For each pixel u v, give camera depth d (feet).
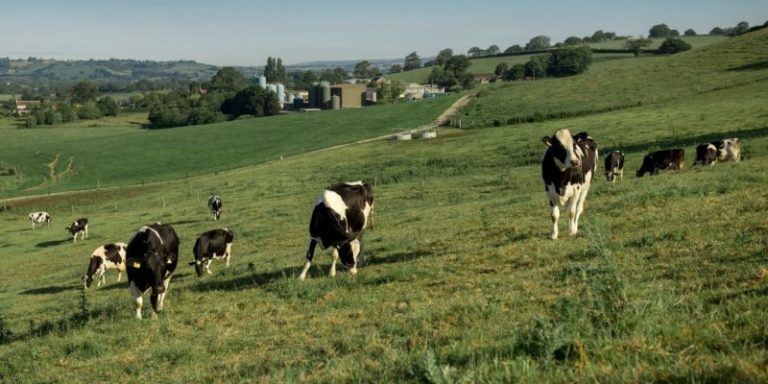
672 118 187.73
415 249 54.90
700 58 317.01
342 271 50.72
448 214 82.07
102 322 46.11
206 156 318.45
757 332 18.69
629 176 118.62
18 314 64.59
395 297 37.27
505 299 31.30
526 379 17.31
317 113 438.40
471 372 17.58
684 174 82.28
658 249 36.68
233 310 41.55
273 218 126.11
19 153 376.48
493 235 54.39
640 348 18.37
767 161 83.61
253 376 25.43
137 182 265.54
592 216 54.13
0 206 217.36
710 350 18.01
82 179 294.05
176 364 31.19
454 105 373.20
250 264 57.52
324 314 36.22
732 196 51.52
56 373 34.01
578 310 22.79
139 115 654.12
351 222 50.14
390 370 21.30
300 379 22.90
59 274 98.07
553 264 38.24
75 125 572.10
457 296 33.60
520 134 212.84
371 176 180.04
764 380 14.48
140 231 46.42
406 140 256.11
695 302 23.40
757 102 191.62
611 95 276.21
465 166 172.65
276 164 250.57
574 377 16.87
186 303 47.83
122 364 33.06
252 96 567.18
